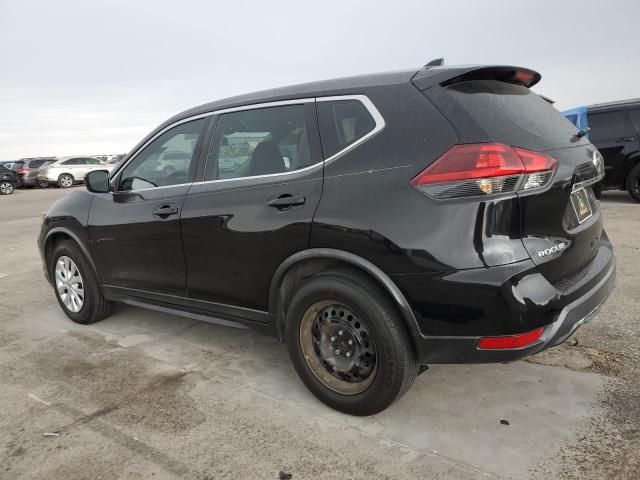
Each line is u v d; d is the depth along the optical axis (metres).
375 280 2.53
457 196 2.28
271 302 2.97
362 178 2.55
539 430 2.58
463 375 3.19
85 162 28.69
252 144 3.10
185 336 4.09
